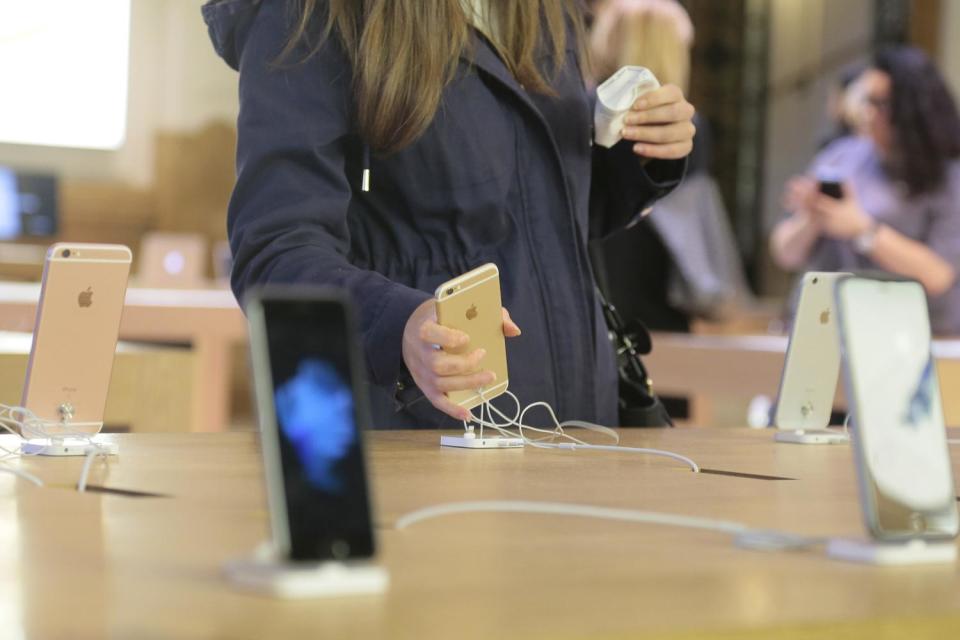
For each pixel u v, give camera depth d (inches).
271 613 27.3
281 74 70.2
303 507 29.7
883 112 177.2
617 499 46.0
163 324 167.0
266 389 29.9
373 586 29.7
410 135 70.2
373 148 71.3
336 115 70.4
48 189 338.6
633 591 30.5
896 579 33.0
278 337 30.3
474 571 32.4
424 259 74.2
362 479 30.5
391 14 69.4
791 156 434.0
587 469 55.1
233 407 325.4
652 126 80.3
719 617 28.1
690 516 42.5
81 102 428.8
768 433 76.8
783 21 436.5
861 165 181.2
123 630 25.7
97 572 31.3
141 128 432.8
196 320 167.9
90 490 46.2
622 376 83.7
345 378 31.0
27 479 48.4
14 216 333.4
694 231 164.4
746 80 441.7
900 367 37.4
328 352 30.9
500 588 30.4
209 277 402.3
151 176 426.0
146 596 28.8
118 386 122.0
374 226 74.6
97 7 427.5
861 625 28.4
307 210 68.0
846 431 76.7
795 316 75.3
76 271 59.1
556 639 25.9
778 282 433.7
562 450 63.1
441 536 37.3
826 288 75.7
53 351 59.1
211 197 414.3
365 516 30.3
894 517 35.9
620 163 83.3
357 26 70.5
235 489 46.3
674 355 159.6
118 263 60.2
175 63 433.7
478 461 57.1
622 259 164.7
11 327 149.7
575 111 77.4
